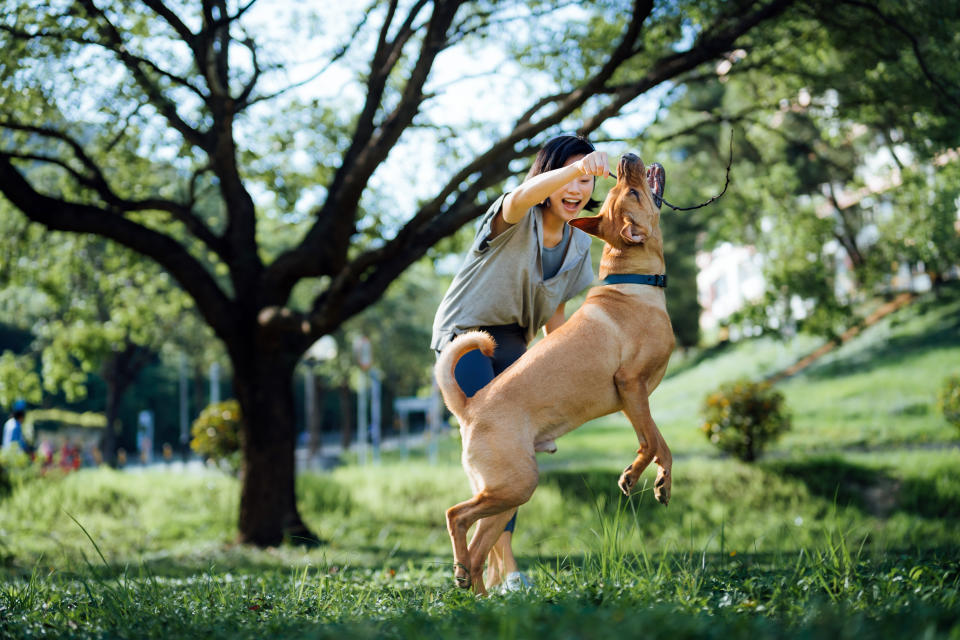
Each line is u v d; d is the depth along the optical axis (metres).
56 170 11.82
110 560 8.77
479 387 4.12
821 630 2.34
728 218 13.45
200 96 9.29
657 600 3.14
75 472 15.43
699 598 3.21
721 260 43.16
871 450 16.89
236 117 10.00
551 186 3.84
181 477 15.57
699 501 11.99
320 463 23.94
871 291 13.52
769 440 13.47
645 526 11.17
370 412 58.47
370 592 4.27
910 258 12.70
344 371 35.88
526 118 9.34
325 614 3.52
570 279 4.44
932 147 9.64
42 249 12.94
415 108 9.33
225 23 8.34
